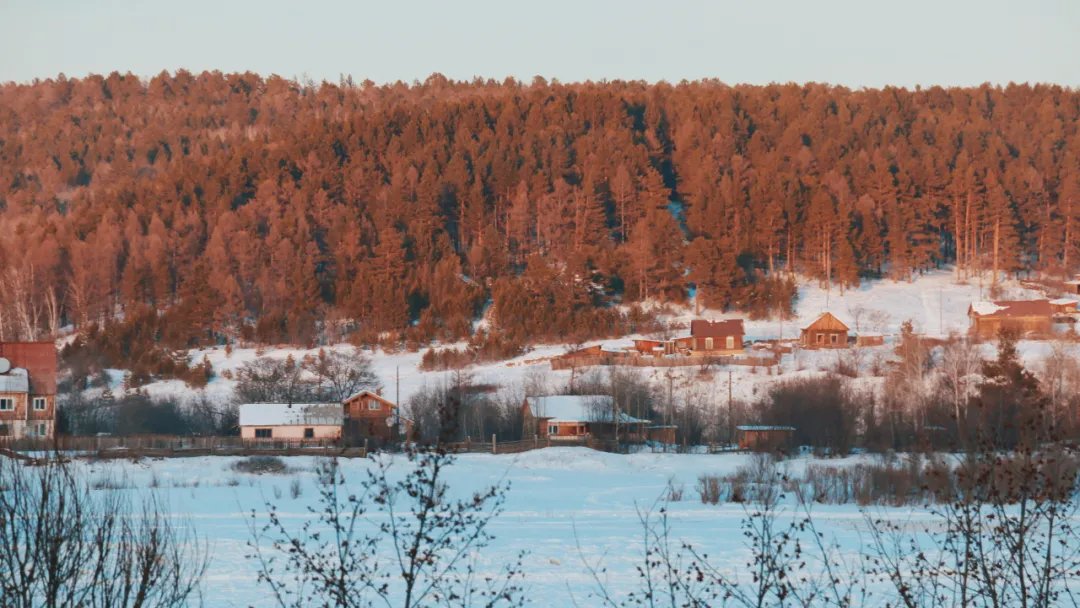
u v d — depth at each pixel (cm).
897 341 12925
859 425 8625
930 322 15012
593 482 7031
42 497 1636
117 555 1783
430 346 14762
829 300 16400
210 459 7669
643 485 6819
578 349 13438
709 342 13175
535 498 5947
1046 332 13038
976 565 2034
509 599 2459
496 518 4872
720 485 6281
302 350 14775
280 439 8606
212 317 15612
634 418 9712
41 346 9238
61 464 1800
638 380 10712
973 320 13762
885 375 10425
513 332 14550
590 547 3862
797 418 8806
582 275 16350
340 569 1816
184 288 16162
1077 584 2612
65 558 1630
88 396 11406
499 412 10050
